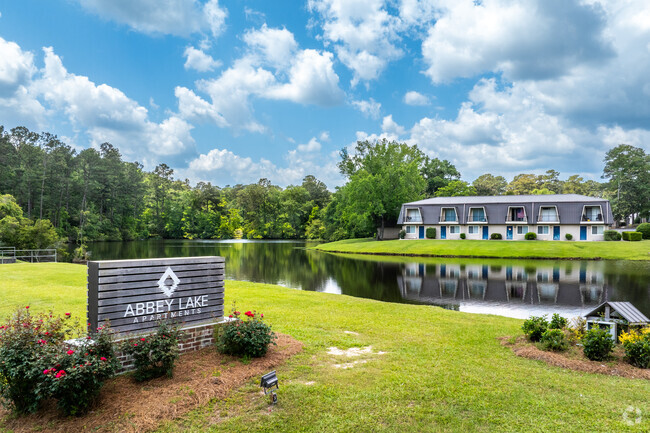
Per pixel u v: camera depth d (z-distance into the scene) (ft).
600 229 166.30
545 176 395.96
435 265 120.37
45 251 134.51
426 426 18.22
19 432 17.49
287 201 363.76
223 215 383.04
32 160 256.32
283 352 27.66
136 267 24.29
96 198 296.30
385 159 233.96
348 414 19.19
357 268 117.19
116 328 23.39
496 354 29.50
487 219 182.91
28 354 18.62
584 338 28.55
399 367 25.88
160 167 466.70
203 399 20.17
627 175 257.14
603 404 20.51
